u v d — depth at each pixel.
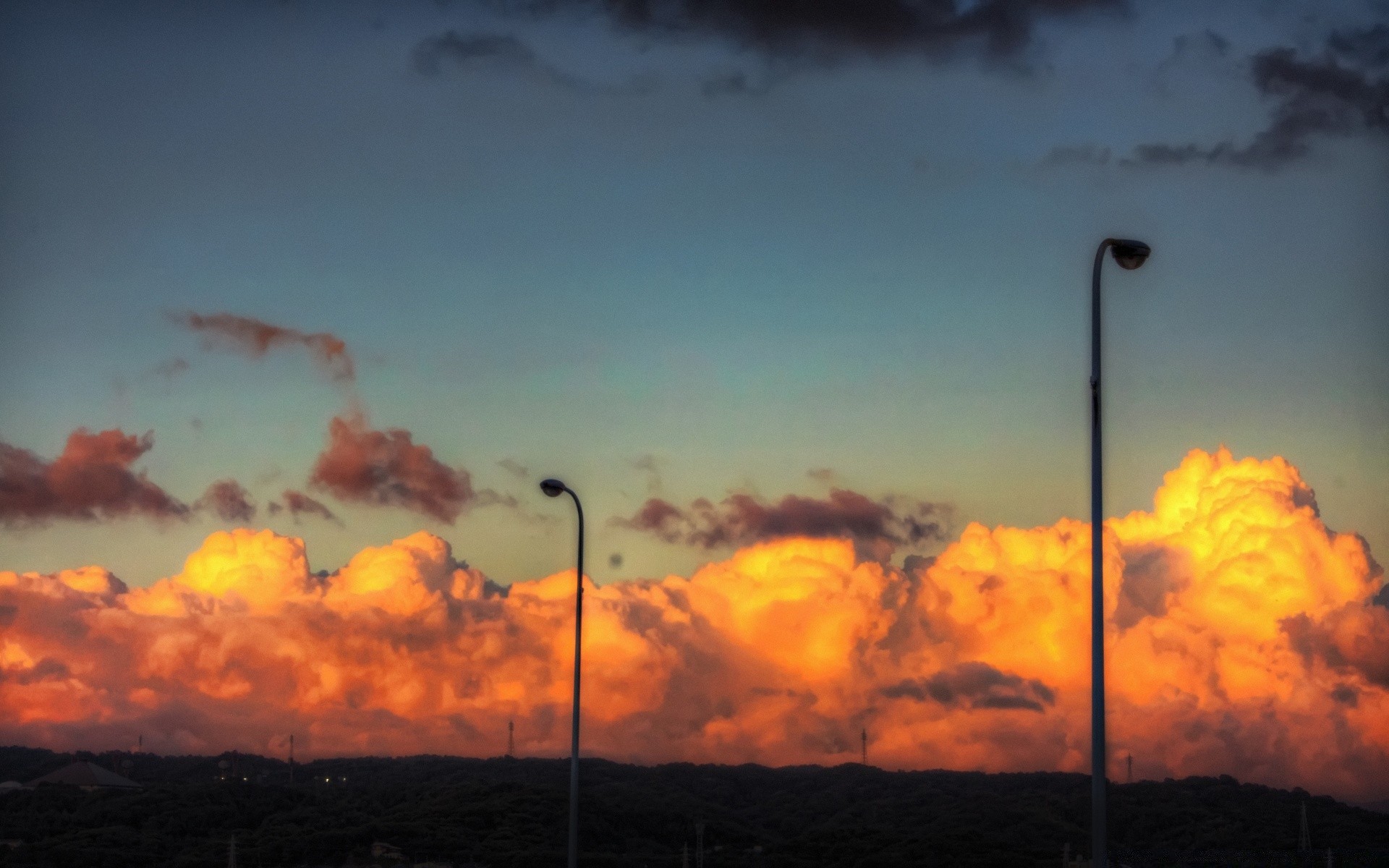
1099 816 28.06
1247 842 148.25
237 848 145.12
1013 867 144.50
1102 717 28.48
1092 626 28.75
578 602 52.66
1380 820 152.50
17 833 148.38
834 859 152.12
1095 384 29.80
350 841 150.88
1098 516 29.23
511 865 145.50
